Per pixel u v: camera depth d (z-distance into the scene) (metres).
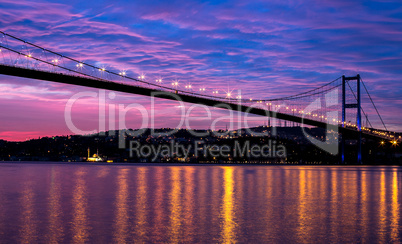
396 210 29.38
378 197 37.00
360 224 24.36
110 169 95.25
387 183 53.03
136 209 29.36
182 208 29.92
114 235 21.30
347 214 27.66
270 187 46.44
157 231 22.23
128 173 76.56
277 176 67.88
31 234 21.45
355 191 42.19
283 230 22.67
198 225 23.83
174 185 48.78
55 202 32.94
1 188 44.53
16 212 27.95
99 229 22.66
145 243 19.89
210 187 46.19
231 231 22.39
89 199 34.81
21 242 19.92
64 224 23.91
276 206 31.09
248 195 38.12
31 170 87.25
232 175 70.38
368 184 51.25
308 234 21.81
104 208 29.75
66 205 31.22
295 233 22.02
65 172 79.25
